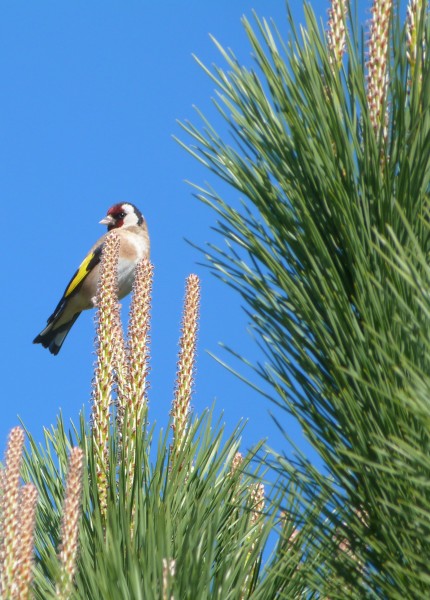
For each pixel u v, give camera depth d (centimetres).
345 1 416
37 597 415
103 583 395
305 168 405
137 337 515
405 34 405
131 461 495
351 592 355
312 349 387
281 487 378
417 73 392
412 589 328
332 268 385
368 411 359
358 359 365
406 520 346
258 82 420
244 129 418
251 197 412
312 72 409
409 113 397
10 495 359
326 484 369
